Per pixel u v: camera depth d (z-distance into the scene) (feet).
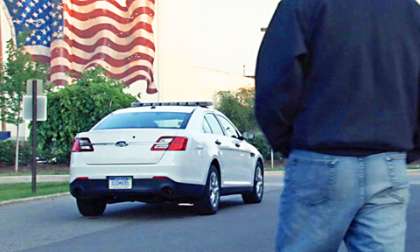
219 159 40.57
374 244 10.59
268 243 29.81
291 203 10.97
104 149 37.17
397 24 10.73
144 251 27.99
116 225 35.73
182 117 39.11
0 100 88.48
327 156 10.59
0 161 93.71
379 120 10.53
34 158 53.31
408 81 10.78
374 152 10.59
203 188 38.22
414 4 10.98
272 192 56.08
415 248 28.04
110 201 38.58
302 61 10.62
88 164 37.32
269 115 10.71
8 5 107.76
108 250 28.32
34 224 36.58
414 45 10.86
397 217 10.70
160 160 36.40
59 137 83.97
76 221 37.68
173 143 36.60
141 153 36.58
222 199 50.85
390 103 10.62
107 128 38.50
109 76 99.81
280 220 11.25
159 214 40.47
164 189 36.19
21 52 90.22
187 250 28.22
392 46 10.65
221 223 35.99
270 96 10.61
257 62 10.93
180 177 36.47
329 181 10.55
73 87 84.48
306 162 10.74
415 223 34.94
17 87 87.71
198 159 37.78
